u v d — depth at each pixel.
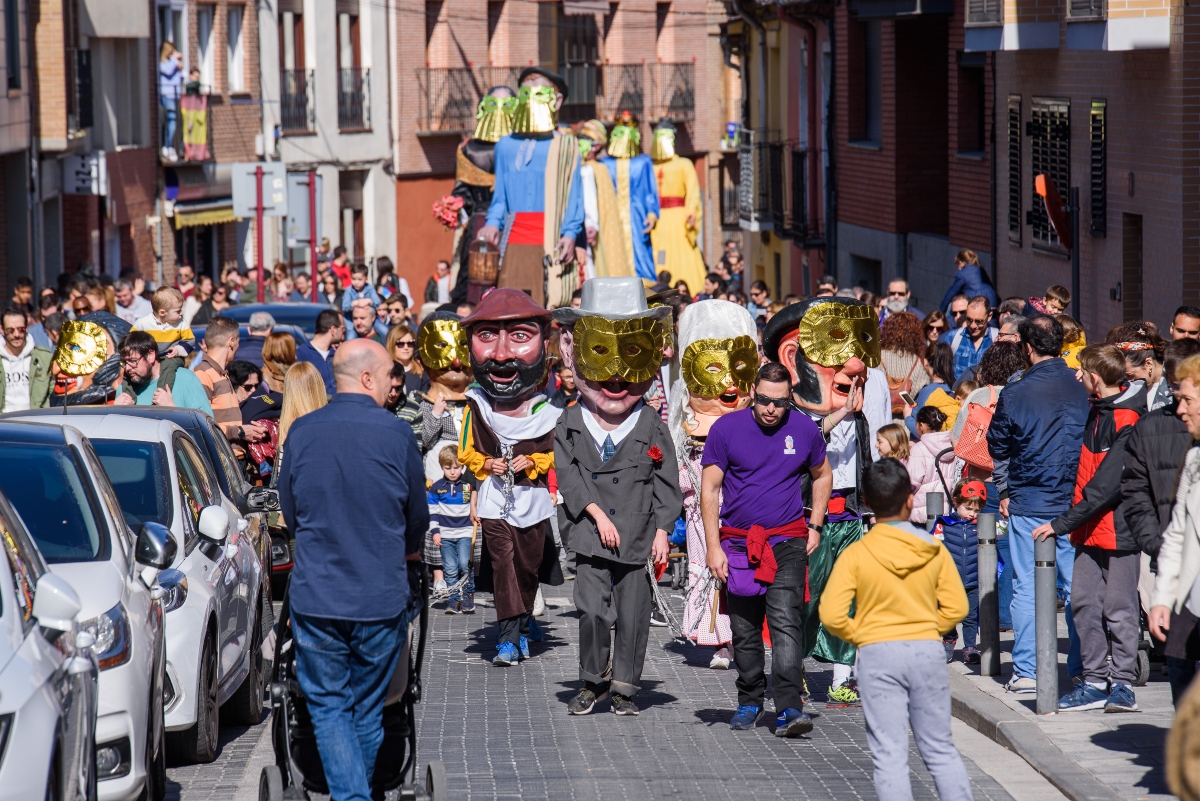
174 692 15.48
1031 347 17.80
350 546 12.57
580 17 95.81
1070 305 36.03
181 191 70.50
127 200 65.69
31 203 56.00
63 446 15.11
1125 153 33.06
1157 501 14.86
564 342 22.09
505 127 41.88
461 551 24.69
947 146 50.38
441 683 19.83
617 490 17.94
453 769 15.61
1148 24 30.66
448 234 88.00
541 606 24.02
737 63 82.25
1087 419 16.81
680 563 26.34
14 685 10.80
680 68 100.81
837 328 18.48
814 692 19.34
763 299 46.28
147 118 68.19
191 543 16.62
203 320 42.38
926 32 49.94
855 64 54.75
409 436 12.84
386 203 84.25
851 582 12.53
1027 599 17.78
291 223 43.12
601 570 18.02
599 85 97.44
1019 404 17.52
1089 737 15.81
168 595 15.59
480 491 20.67
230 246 75.88
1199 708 7.89
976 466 20.27
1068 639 20.78
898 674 12.42
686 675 20.38
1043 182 34.69
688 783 15.04
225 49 73.31
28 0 55.91
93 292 34.03
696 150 102.31
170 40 70.38
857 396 18.58
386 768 13.17
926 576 12.51
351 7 81.56
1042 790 14.52
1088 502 16.09
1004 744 16.16
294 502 12.73
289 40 78.06
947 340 30.08
